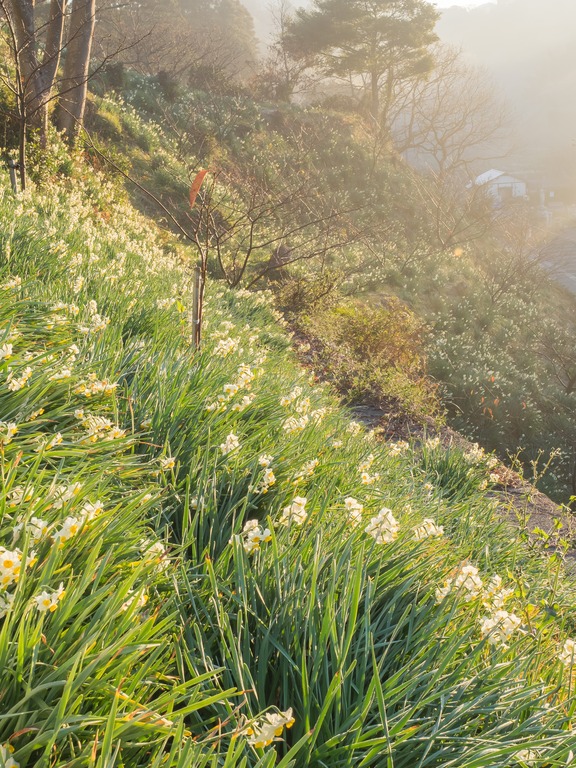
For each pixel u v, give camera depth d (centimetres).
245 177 2716
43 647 178
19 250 646
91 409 371
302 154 3297
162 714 185
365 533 310
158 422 378
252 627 246
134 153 2136
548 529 648
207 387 432
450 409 1552
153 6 6925
